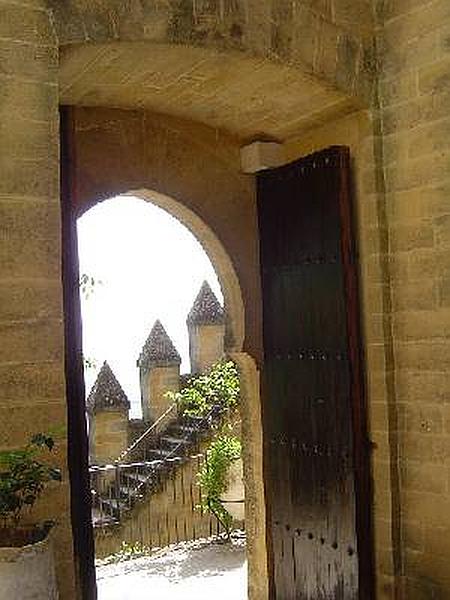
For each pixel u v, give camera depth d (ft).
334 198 19.47
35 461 13.47
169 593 26.35
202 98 19.85
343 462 19.21
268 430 21.84
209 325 45.73
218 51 16.99
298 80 18.43
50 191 14.52
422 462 18.22
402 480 18.70
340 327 19.29
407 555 18.53
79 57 16.22
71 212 17.19
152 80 18.49
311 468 20.18
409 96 18.28
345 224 19.25
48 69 14.73
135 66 17.46
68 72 17.20
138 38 15.94
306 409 20.39
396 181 18.69
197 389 40.19
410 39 18.24
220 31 16.88
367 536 18.93
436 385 17.85
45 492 14.11
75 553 16.34
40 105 14.56
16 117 14.32
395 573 18.58
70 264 17.03
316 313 20.07
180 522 39.17
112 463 42.01
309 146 21.24
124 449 43.34
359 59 18.76
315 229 20.12
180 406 42.55
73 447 16.56
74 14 15.20
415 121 18.15
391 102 18.72
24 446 13.96
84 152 20.27
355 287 19.25
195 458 39.34
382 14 18.89
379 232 18.86
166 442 41.50
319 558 19.92
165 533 38.88
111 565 30.12
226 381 39.60
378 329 18.95
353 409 19.02
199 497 37.40
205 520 39.47
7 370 13.94
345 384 19.13
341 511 19.24
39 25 14.74
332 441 19.53
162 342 45.24
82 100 19.57
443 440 17.70
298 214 20.70
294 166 20.88
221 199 22.27
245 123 21.54
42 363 14.24
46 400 14.23
